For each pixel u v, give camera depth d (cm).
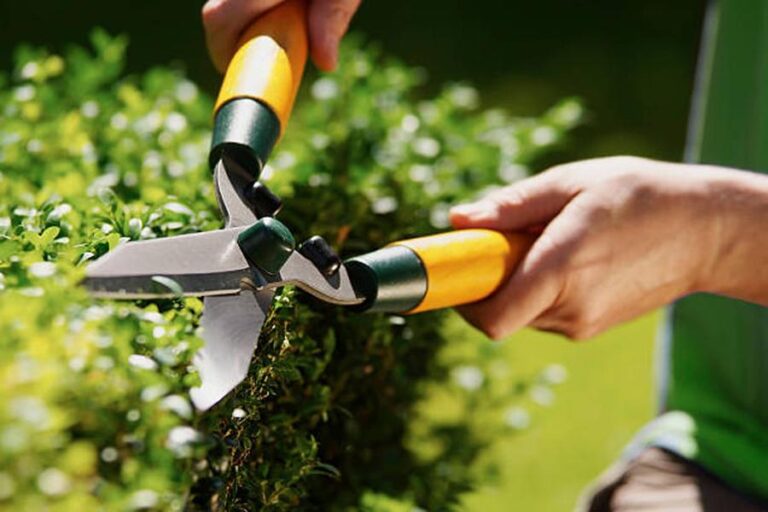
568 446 512
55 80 593
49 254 225
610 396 550
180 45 887
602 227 265
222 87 275
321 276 242
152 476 168
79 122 359
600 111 856
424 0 977
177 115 365
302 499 296
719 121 358
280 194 319
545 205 275
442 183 378
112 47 408
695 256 272
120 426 175
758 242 271
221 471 204
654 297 277
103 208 258
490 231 271
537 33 950
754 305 336
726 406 341
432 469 367
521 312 265
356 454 334
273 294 233
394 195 353
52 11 909
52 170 322
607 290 270
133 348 194
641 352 588
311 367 272
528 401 512
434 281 256
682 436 340
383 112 393
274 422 258
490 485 391
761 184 274
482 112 829
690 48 941
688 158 382
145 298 214
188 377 195
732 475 329
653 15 976
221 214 274
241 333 220
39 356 167
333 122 387
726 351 342
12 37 877
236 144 259
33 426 150
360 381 320
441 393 446
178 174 329
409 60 906
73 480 164
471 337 423
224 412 210
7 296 184
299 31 295
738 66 354
